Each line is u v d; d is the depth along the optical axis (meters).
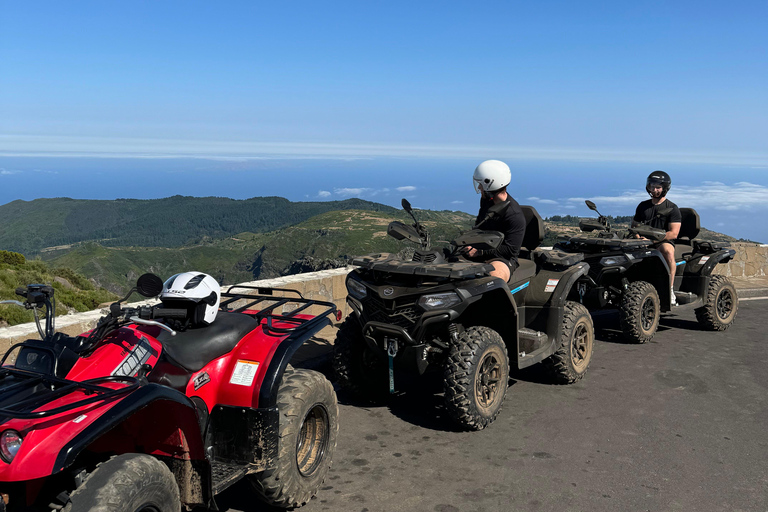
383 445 4.78
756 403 5.87
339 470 4.31
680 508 3.75
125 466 2.46
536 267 6.44
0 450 2.29
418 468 4.35
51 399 2.55
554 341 6.19
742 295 12.86
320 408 3.90
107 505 2.28
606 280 8.52
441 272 4.80
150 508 2.54
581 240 8.10
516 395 6.09
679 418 5.44
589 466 4.39
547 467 4.38
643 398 6.00
